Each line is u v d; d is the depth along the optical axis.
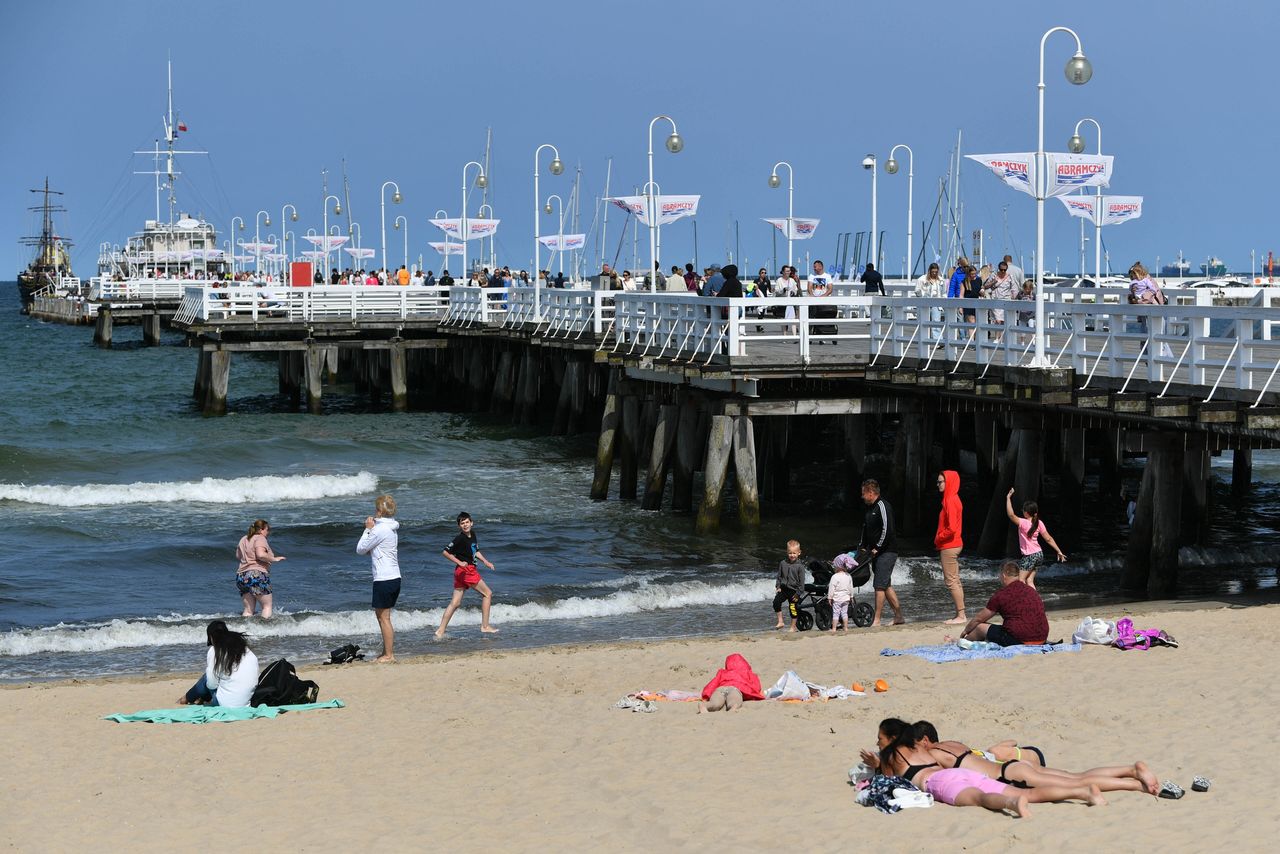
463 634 19.20
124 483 34.72
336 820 10.52
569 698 14.10
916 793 10.09
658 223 32.66
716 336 25.47
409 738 12.71
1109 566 22.58
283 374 56.09
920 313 24.09
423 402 54.78
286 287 49.34
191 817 10.67
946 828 9.55
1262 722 12.17
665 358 26.98
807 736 12.22
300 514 29.89
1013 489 23.03
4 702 14.41
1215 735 11.80
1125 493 30.67
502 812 10.59
